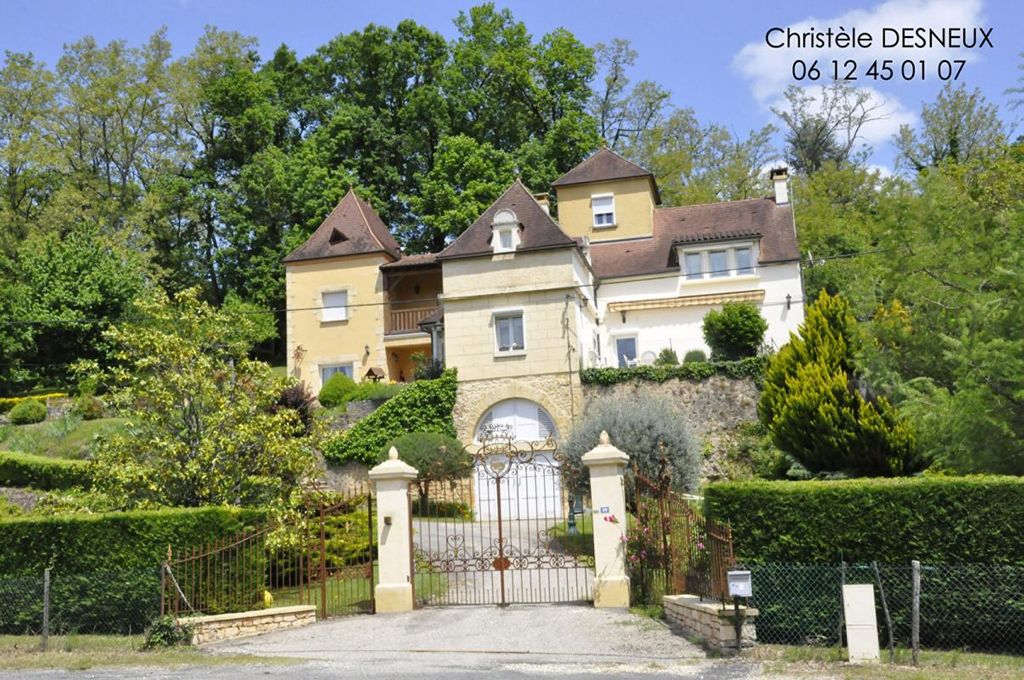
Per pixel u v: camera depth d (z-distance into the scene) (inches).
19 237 1971.0
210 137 2182.6
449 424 1212.5
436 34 2208.4
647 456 866.8
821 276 1680.6
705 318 1273.4
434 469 1030.4
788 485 547.5
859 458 914.1
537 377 1204.5
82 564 637.9
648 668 465.7
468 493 1144.8
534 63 2107.5
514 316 1228.5
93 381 1581.0
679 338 1384.1
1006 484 511.5
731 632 494.0
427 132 2146.9
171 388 760.3
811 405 941.2
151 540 634.8
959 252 731.4
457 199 1875.0
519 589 724.7
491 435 1145.4
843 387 938.7
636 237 1524.4
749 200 1546.5
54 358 1732.3
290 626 625.0
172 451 720.3
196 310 845.8
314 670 481.4
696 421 1189.7
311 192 1985.7
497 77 2092.8
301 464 765.3
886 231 754.2
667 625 565.6
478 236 1269.7
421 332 1569.9
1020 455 630.5
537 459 1168.2
